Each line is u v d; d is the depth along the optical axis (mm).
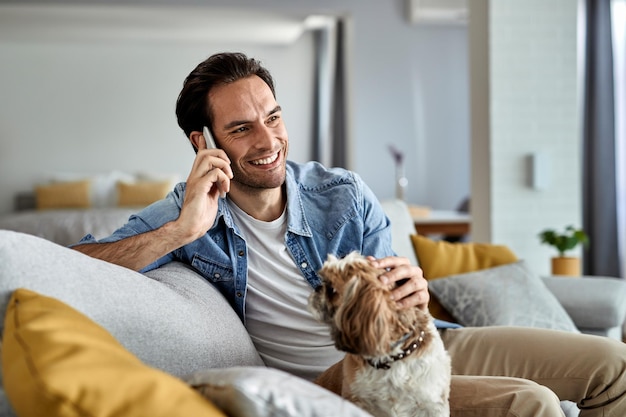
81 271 1484
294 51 10797
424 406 1512
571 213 5254
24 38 10039
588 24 6355
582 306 2996
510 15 5199
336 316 1397
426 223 6512
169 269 1896
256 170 1908
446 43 8602
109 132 10516
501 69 5195
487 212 5246
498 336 2102
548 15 5234
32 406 1052
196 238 1862
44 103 10391
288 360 1977
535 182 5160
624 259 6262
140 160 10578
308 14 8273
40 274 1407
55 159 10414
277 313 1955
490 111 5184
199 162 1860
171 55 10609
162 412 1059
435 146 8680
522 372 2010
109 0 7801
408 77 8555
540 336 2059
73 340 1155
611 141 6277
